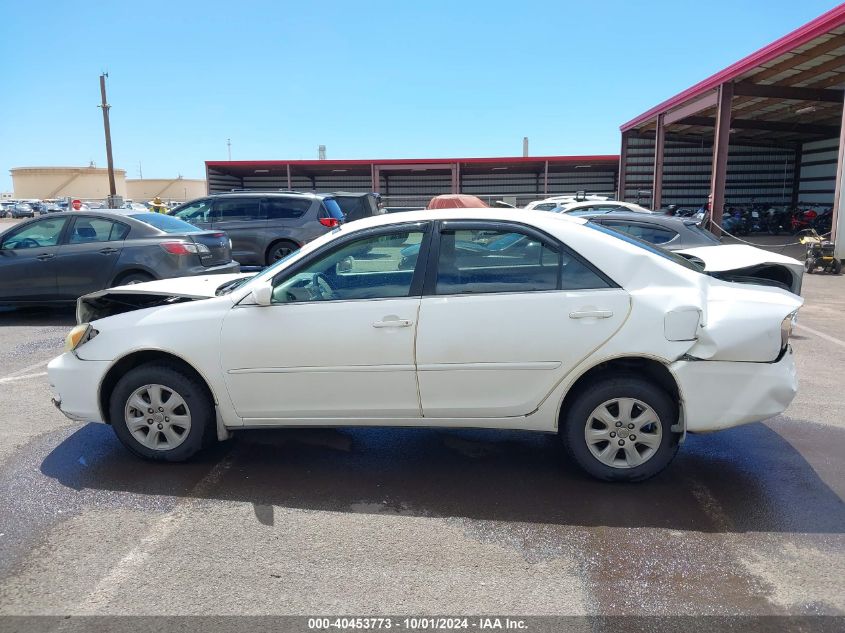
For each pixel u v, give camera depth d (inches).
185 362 161.5
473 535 131.9
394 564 121.4
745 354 143.1
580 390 150.3
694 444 180.4
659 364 146.0
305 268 157.0
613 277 147.1
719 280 156.9
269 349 153.6
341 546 127.9
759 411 144.5
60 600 110.8
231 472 162.9
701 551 125.2
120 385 162.1
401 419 155.2
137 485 155.2
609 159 1267.2
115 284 345.7
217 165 1283.2
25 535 132.1
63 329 341.4
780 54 621.3
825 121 1043.3
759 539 129.6
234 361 155.1
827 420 198.7
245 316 155.6
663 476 159.2
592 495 149.3
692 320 142.7
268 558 123.5
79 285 345.4
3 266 344.8
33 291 346.9
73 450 176.6
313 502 146.7
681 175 1206.9
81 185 2746.1
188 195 2861.7
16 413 207.2
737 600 110.0
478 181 1444.4
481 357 147.7
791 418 200.8
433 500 147.6
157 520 138.3
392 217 159.6
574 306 145.3
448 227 153.9
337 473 162.4
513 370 147.6
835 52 635.5
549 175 1428.4
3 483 156.1
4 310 403.9
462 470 164.1
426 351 148.8
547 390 148.0
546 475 160.6
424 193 1451.8
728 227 1003.9
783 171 1195.3
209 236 376.2
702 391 143.9
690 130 1109.1
